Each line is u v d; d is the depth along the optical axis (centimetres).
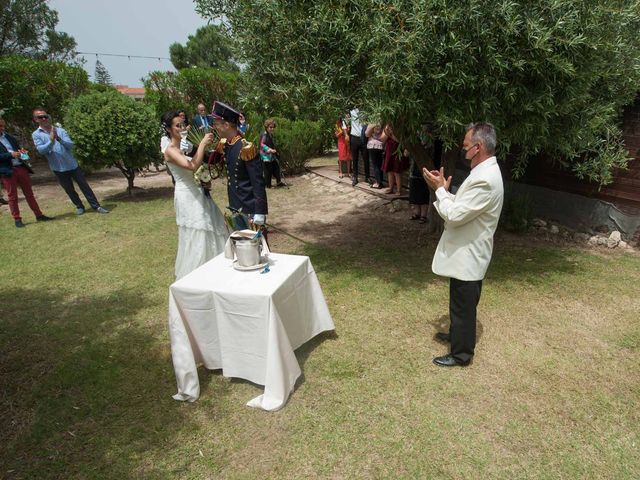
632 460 245
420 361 338
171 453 259
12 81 1216
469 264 299
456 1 356
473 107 403
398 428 271
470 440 261
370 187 909
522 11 366
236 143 407
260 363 296
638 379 312
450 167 566
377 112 381
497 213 293
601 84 468
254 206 416
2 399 311
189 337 313
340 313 417
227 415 288
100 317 428
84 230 703
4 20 1986
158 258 577
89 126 844
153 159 938
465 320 314
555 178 619
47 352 370
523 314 404
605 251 548
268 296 277
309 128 1151
